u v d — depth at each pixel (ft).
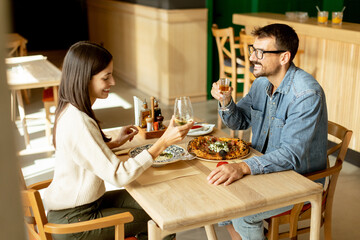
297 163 5.54
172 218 4.23
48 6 29.19
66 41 30.27
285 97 6.07
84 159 5.02
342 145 6.26
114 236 5.28
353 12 19.01
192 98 17.71
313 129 5.66
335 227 8.50
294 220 5.88
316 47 12.55
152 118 6.72
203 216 4.31
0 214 0.76
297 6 18.90
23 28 29.22
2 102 0.74
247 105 7.22
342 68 11.75
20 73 12.10
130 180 4.94
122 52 21.25
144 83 19.25
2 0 0.71
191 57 17.20
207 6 16.97
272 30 5.89
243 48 13.79
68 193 5.26
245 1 18.31
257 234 5.92
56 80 11.30
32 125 14.80
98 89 5.23
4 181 0.75
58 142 5.15
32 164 11.60
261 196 4.69
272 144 6.36
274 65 6.00
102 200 5.97
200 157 5.72
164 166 5.53
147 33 18.11
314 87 5.79
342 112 11.98
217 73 18.44
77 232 4.81
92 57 4.99
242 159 5.77
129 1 19.84
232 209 4.44
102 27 23.71
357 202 9.55
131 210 5.60
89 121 5.08
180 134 5.11
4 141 0.74
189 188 4.90
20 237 0.80
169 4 16.31
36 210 4.71
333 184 6.40
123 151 5.99
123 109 16.66
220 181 4.99
